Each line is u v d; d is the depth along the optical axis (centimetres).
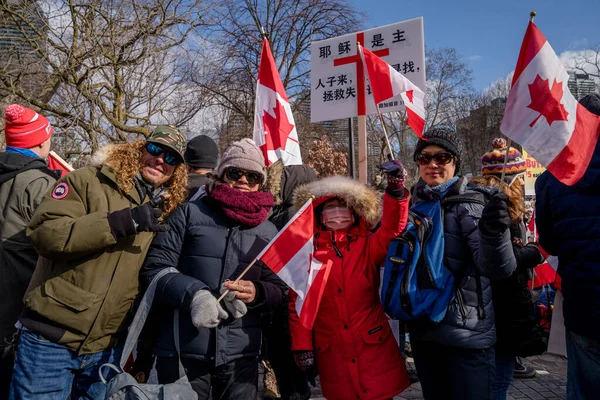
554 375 435
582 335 214
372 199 262
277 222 344
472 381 224
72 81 797
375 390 243
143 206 218
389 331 260
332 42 430
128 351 216
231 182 244
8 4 764
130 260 234
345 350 249
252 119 1655
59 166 460
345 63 424
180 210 243
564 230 219
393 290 230
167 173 250
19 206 278
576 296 214
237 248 236
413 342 247
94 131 790
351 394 248
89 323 224
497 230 203
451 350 227
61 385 226
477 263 218
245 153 243
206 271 231
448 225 235
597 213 208
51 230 211
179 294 213
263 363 378
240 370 231
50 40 755
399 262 234
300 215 244
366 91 414
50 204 220
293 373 320
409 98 291
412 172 2592
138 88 947
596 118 222
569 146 211
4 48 792
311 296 249
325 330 256
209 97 1453
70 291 221
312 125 1961
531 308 276
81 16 757
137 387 195
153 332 246
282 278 237
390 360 251
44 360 220
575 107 217
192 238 236
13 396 221
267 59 386
